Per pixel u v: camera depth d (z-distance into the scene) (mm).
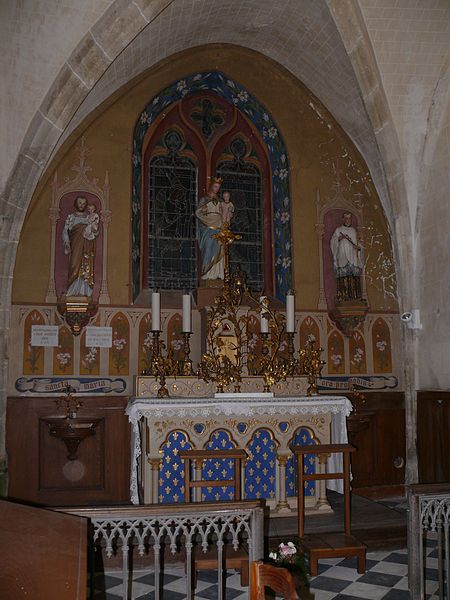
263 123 10195
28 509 3889
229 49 9609
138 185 9453
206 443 6953
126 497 8547
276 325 7969
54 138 7723
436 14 8102
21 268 8508
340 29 8164
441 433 8539
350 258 9562
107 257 8883
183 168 10000
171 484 6875
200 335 8930
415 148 9047
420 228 9234
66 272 8672
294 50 9328
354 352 9500
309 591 5336
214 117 10188
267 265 9977
